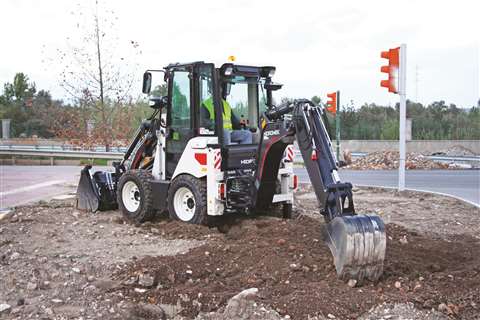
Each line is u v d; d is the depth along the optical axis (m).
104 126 25.69
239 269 6.99
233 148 9.31
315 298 5.86
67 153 30.89
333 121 37.78
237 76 9.67
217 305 5.90
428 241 8.52
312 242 7.64
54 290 6.38
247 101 10.03
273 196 9.17
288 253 7.30
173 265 6.95
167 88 10.02
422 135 40.47
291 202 9.94
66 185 18.08
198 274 6.82
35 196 15.30
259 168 8.87
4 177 21.33
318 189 7.11
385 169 24.59
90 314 5.77
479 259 7.72
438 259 7.49
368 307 5.74
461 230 9.91
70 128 26.39
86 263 7.27
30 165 30.19
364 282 6.41
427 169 24.61
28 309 5.84
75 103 25.41
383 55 14.46
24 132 53.22
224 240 8.41
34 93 56.59
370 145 38.19
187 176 9.51
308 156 7.27
